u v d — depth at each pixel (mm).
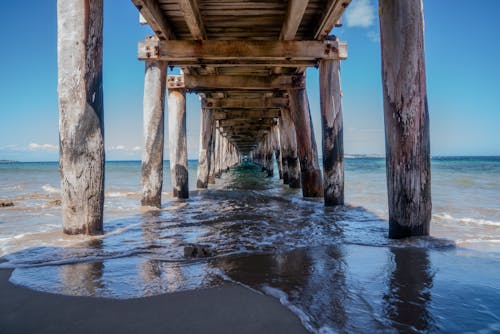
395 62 3066
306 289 2129
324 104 6211
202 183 11414
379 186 11672
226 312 1812
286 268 2564
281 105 11273
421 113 3051
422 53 3025
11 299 1971
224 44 6172
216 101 11328
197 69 8531
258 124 17516
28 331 1610
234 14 5848
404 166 3115
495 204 6781
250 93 11086
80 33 3246
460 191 9617
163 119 6383
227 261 2764
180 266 2631
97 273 2443
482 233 3740
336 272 2451
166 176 22406
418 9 3012
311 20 6164
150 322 1703
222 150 23703
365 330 1616
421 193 3137
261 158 29812
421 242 3084
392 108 3131
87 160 3373
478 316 1753
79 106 3283
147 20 5375
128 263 2693
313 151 8008
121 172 30234
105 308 1858
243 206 6477
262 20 6125
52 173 29234
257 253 3006
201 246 2961
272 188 11266
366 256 2832
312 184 7879
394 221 3281
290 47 6164
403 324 1676
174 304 1912
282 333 1596
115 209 6102
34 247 3084
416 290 2094
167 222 4680
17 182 16719
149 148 6223
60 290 2109
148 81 6238
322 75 6277
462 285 2166
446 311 1811
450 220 4789
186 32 6738
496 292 2053
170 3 5414
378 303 1913
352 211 5625
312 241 3459
